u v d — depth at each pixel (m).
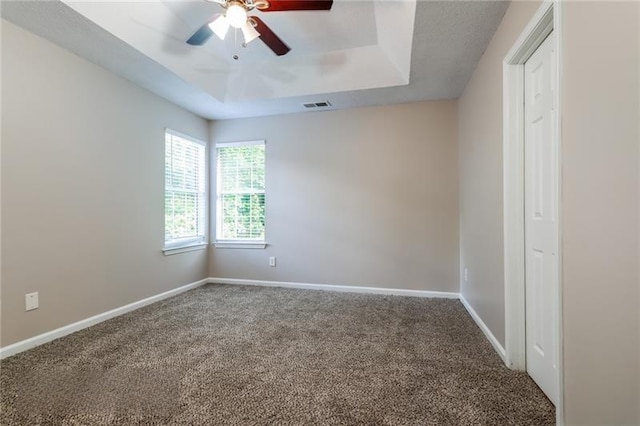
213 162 4.32
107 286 2.80
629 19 0.86
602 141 0.98
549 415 1.44
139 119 3.16
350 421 1.41
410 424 1.39
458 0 1.78
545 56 1.57
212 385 1.71
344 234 3.88
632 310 0.88
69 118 2.47
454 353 2.10
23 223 2.17
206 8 2.41
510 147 1.85
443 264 3.56
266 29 2.26
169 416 1.45
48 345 2.24
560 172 1.19
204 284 4.20
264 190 4.18
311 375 1.82
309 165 4.00
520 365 1.86
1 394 1.63
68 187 2.47
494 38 2.11
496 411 1.48
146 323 2.70
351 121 3.84
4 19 2.06
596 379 1.02
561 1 1.17
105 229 2.78
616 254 0.93
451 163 3.53
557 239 1.22
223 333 2.48
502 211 1.96
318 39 2.85
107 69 2.79
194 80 3.11
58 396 1.61
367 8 2.44
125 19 2.26
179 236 3.80
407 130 3.66
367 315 2.92
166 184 3.57
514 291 1.86
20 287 2.15
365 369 1.89
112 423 1.40
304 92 3.37
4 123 2.07
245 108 3.83
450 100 3.53
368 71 3.11
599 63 0.98
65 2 1.92
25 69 2.18
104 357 2.05
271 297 3.56
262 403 1.55
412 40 2.21
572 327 1.14
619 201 0.92
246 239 4.27
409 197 3.66
